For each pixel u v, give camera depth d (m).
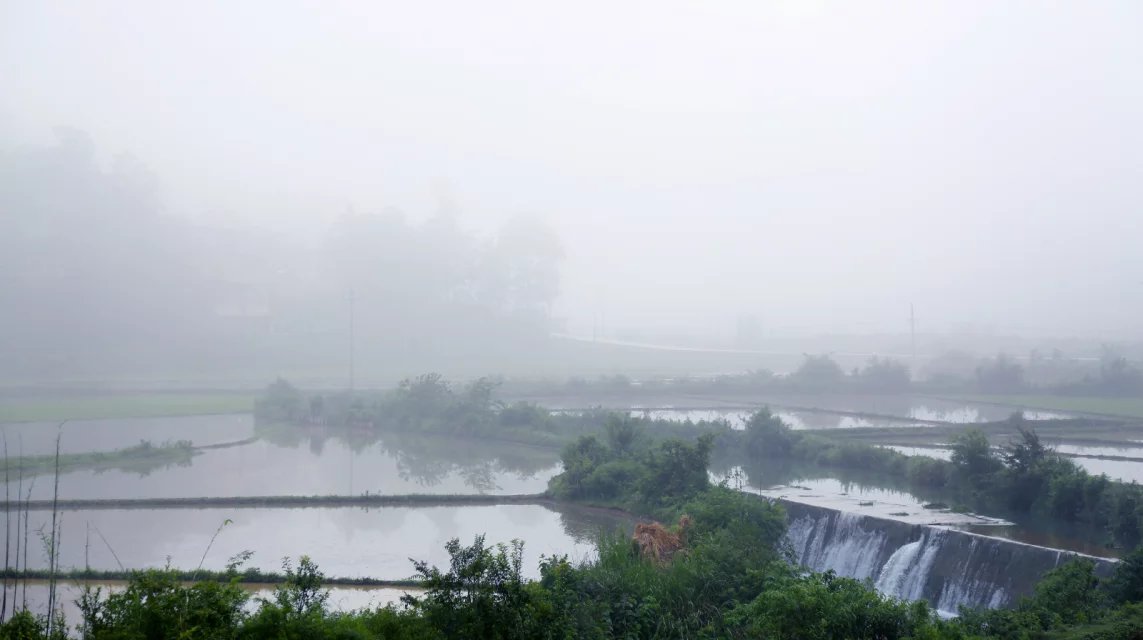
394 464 65.94
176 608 16.55
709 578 27.50
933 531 36.41
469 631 18.36
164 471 60.84
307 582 20.94
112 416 88.81
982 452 48.09
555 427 78.50
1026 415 84.69
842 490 50.22
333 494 53.19
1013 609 29.94
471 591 19.17
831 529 41.34
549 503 51.94
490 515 48.69
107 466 62.19
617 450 57.22
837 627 21.81
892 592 36.06
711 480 53.75
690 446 49.50
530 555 38.97
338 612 22.14
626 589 26.27
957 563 34.84
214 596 17.27
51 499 49.91
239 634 16.84
